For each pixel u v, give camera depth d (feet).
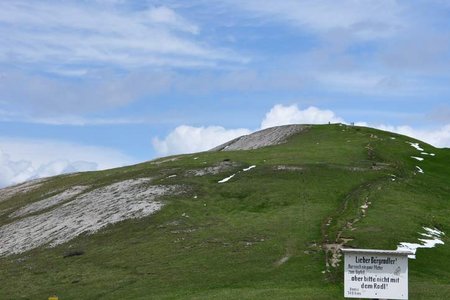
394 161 321.32
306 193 245.65
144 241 202.80
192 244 191.62
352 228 193.26
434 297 132.26
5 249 237.66
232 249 181.16
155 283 158.30
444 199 258.37
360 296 124.26
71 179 382.22
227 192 254.88
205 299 136.05
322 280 149.18
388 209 222.07
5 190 417.69
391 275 123.65
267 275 156.15
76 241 221.25
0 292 168.96
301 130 448.24
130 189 281.54
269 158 323.37
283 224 204.33
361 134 409.28
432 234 194.39
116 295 152.56
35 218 277.03
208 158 348.79
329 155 323.57
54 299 146.51
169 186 272.92
